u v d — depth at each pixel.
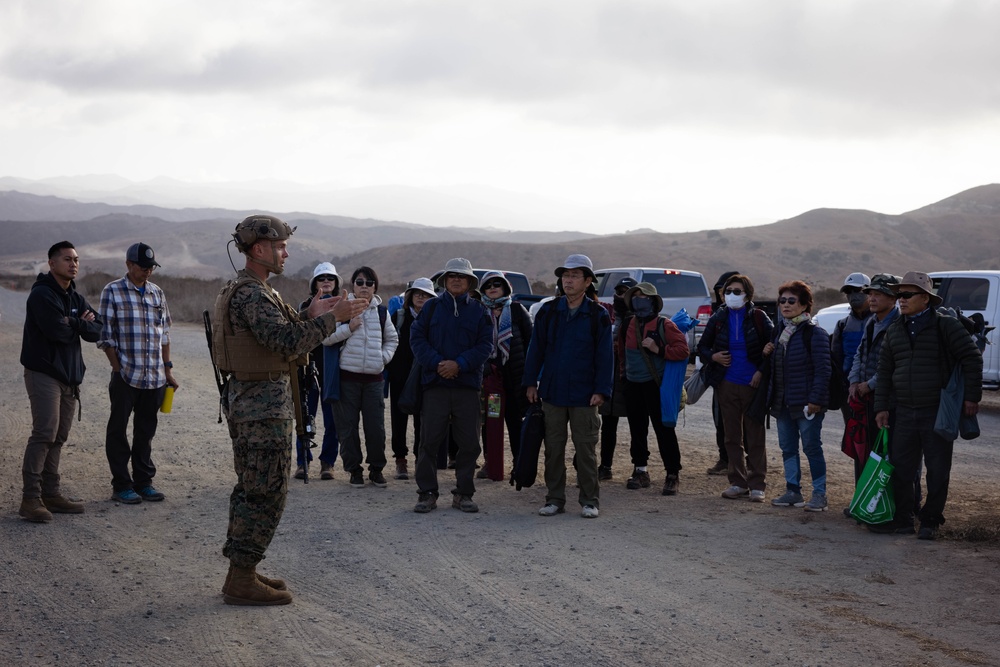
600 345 7.16
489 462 8.79
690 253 182.38
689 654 4.23
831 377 7.66
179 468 9.01
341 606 4.95
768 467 9.59
